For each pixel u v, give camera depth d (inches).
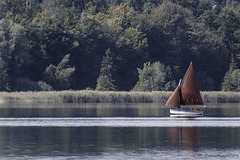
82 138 5703.7
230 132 6309.1
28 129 6589.6
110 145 5211.6
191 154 4707.2
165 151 4872.0
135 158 4510.3
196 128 6771.7
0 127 6820.9
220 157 4581.7
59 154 4675.2
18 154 4665.4
